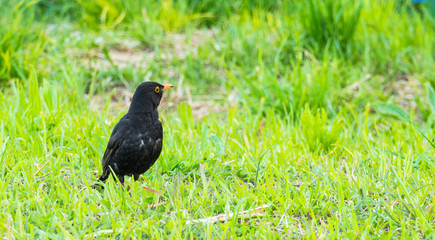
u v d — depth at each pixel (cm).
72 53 1488
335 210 721
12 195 723
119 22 1703
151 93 779
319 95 1166
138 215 683
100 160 873
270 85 1223
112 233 650
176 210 700
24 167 809
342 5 1434
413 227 665
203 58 1478
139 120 768
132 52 1562
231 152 919
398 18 1630
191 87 1360
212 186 757
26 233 643
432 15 1719
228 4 1812
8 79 1271
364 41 1506
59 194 740
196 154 877
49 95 1055
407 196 701
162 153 883
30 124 938
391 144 952
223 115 1198
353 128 1096
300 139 993
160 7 1755
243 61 1472
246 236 650
